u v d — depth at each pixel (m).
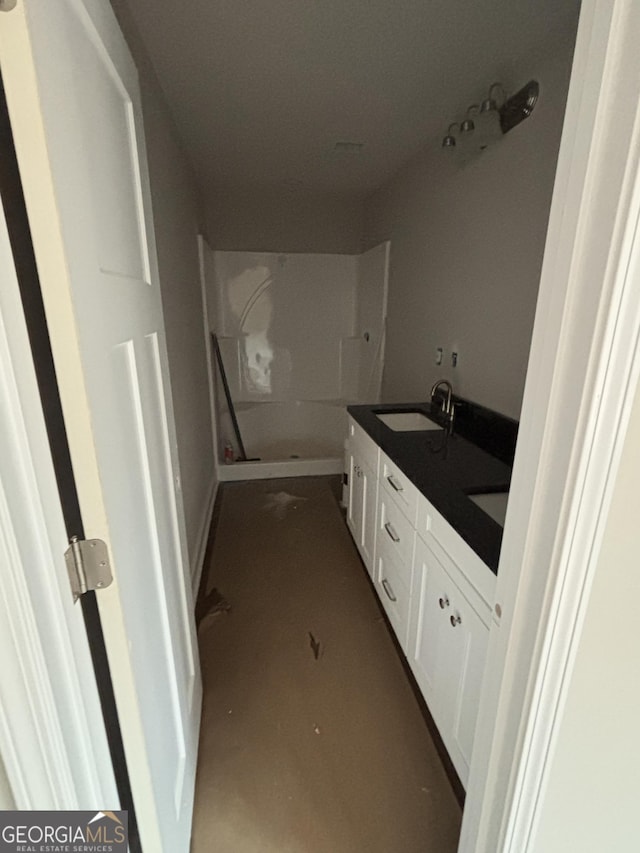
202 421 3.06
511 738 0.80
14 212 0.56
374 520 2.16
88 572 0.69
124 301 0.86
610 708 0.78
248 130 2.49
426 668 1.55
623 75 0.48
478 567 1.13
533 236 1.75
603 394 0.57
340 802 1.36
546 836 0.87
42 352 0.62
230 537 2.85
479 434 2.06
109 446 0.72
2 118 0.54
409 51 1.73
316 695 1.73
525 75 1.76
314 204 4.04
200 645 1.98
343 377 4.41
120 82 0.91
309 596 2.29
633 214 0.50
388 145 2.72
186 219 2.75
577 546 0.64
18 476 0.55
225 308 4.17
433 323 2.67
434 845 1.26
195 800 1.36
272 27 1.59
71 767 0.67
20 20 0.49
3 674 0.58
